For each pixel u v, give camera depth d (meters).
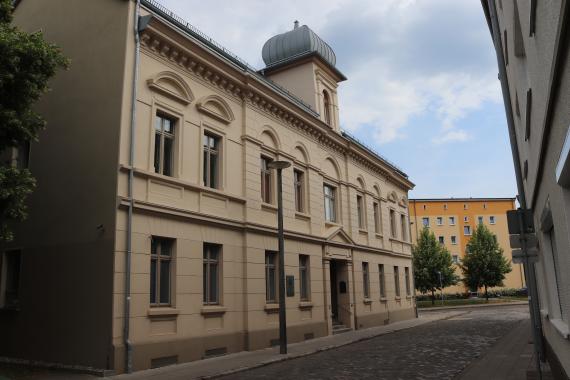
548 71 4.93
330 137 25.30
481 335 22.02
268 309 18.86
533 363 13.35
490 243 58.91
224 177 17.67
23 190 11.48
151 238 14.45
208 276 16.69
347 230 26.59
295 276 21.09
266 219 19.59
